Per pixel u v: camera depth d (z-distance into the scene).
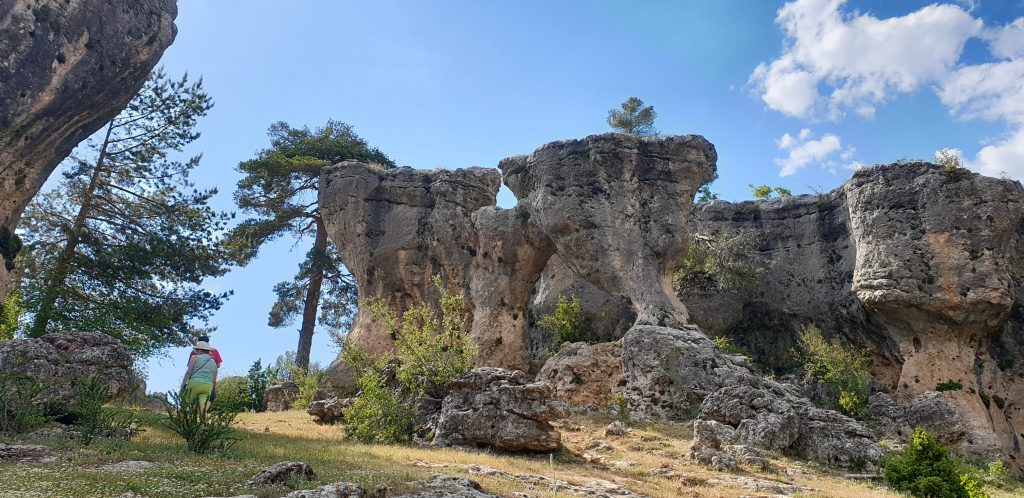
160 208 29.94
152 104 30.33
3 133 24.05
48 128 25.58
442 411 17.03
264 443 14.16
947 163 28.88
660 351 24.33
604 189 29.09
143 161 29.73
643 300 27.06
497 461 13.84
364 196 36.28
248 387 34.69
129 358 16.59
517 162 32.81
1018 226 29.42
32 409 12.86
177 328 29.62
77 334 16.23
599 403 24.95
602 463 15.35
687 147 29.42
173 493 8.13
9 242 25.72
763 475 15.38
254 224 39.31
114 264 28.16
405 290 35.25
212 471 9.58
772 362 34.31
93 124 27.64
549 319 33.00
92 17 25.75
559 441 15.93
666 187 29.12
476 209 35.78
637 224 28.45
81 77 25.61
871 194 29.97
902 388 28.11
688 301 35.75
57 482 8.26
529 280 33.22
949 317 27.36
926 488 14.87
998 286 26.58
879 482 16.22
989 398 27.42
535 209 30.52
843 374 28.75
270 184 39.69
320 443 15.54
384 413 17.00
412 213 36.03
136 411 16.91
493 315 32.38
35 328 26.66
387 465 11.62
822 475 16.33
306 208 40.72
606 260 28.23
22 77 23.98
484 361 31.42
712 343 24.97
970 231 27.48
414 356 18.97
